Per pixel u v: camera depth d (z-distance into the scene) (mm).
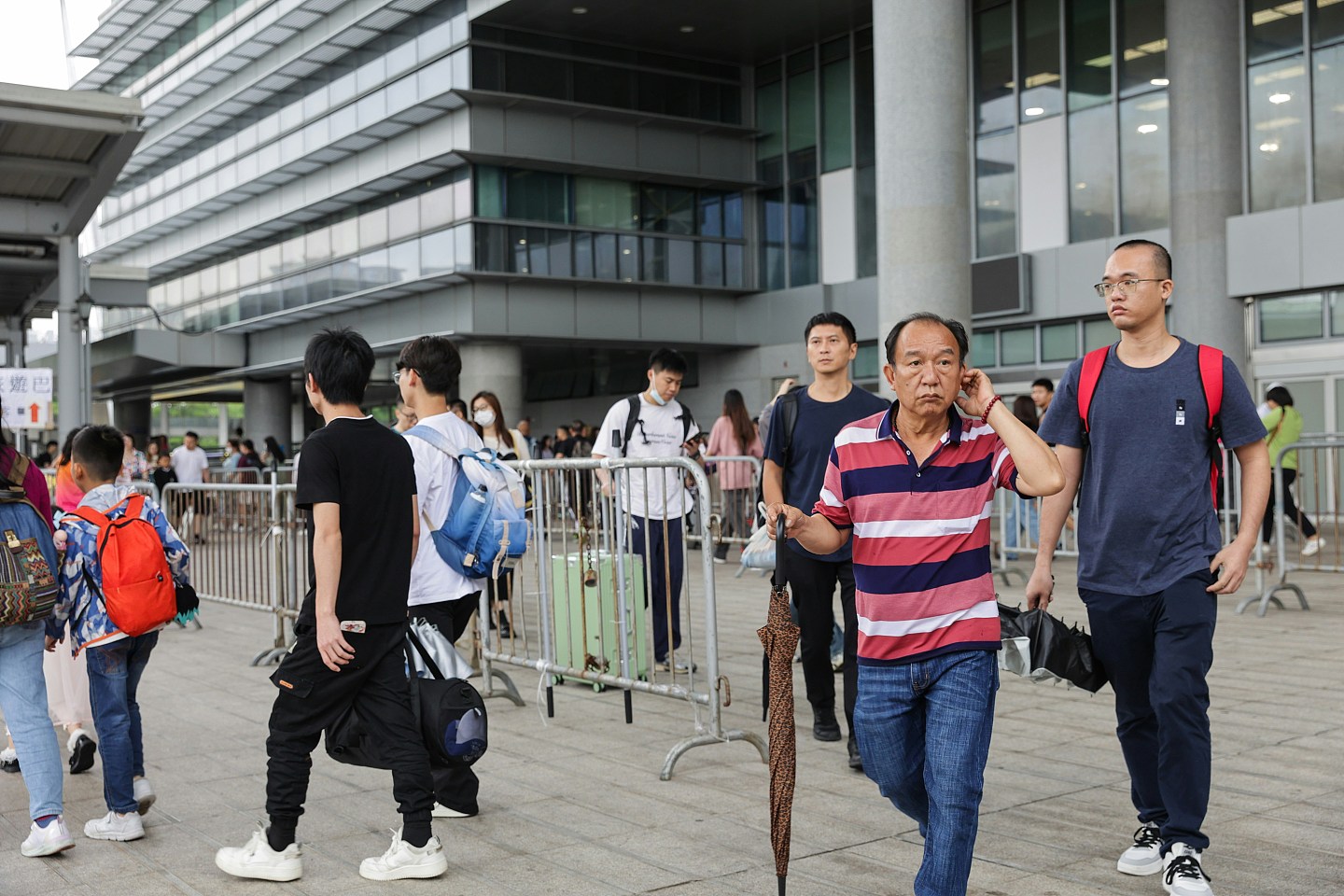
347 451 3732
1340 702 6113
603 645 6207
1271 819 4207
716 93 26484
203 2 29453
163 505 10992
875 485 2969
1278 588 9383
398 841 3826
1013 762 5090
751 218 27406
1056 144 21719
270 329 31672
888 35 14984
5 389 16109
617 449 6996
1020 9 22234
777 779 3094
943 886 2844
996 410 2840
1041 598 3842
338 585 3701
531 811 4527
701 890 3631
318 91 26188
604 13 23000
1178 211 18766
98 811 4691
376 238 26422
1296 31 18328
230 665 8141
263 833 3836
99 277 27891
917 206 14844
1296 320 18094
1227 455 11445
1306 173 18219
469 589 4836
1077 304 21188
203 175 31016
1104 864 3781
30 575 3912
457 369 4875
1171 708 3422
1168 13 18719
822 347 5059
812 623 5281
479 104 23250
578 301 25250
